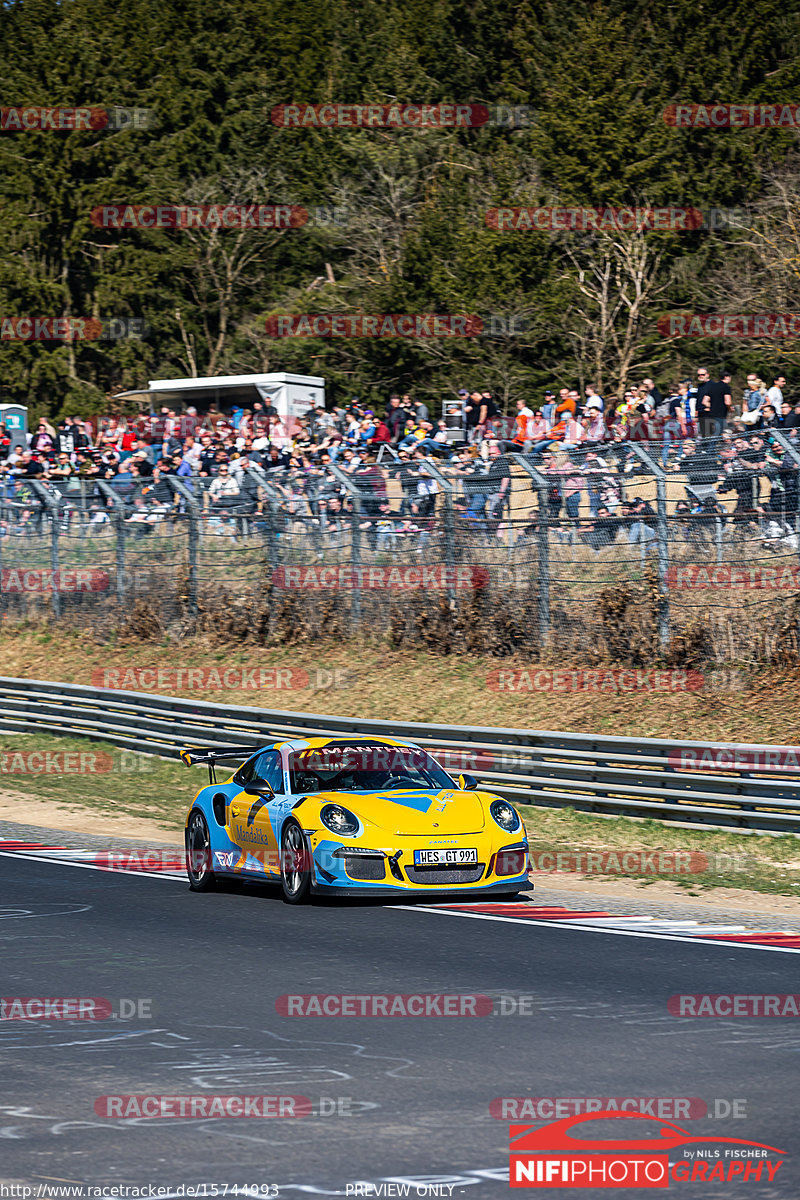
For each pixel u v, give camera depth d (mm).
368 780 45469
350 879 41188
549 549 75438
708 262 161000
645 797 57625
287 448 99312
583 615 74188
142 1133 21312
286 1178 19375
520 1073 24453
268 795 44344
